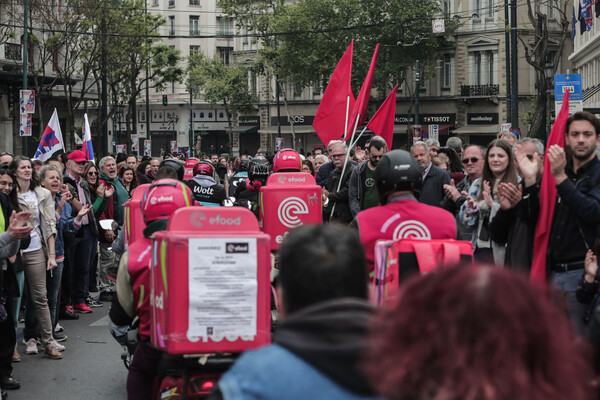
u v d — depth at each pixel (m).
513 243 5.36
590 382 1.77
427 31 53.41
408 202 4.69
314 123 11.47
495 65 56.28
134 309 4.87
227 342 4.08
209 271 4.07
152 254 4.28
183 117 76.25
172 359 4.35
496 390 1.61
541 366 1.65
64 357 8.75
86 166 12.02
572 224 5.00
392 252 4.36
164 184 4.95
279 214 7.59
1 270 6.92
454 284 1.71
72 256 10.52
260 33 58.81
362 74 53.62
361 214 4.73
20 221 6.58
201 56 68.19
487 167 6.40
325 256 2.24
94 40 36.91
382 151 8.72
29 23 36.59
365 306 2.07
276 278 7.29
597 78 40.31
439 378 1.65
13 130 40.97
